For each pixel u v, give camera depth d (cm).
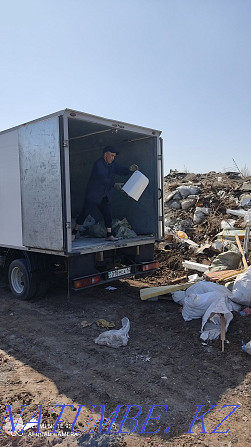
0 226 672
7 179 639
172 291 612
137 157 731
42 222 566
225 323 471
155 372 393
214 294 527
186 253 879
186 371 393
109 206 672
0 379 388
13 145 616
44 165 552
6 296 698
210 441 287
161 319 543
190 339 469
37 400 346
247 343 425
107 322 530
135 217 750
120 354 437
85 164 873
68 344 468
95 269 597
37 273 638
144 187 675
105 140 756
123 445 285
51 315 580
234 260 704
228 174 1677
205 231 987
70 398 348
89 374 392
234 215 998
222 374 385
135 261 682
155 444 285
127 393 354
